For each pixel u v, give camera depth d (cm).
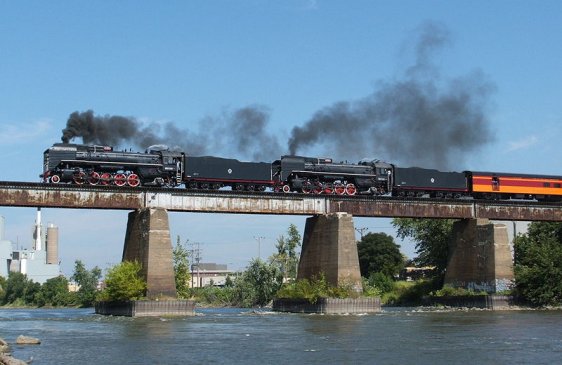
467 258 10400
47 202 8150
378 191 10044
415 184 10131
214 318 8319
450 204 10144
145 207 8544
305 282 9450
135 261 8506
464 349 5184
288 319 8181
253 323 7562
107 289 8900
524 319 7919
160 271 8381
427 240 13138
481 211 10306
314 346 5397
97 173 8700
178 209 8719
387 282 14275
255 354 4956
